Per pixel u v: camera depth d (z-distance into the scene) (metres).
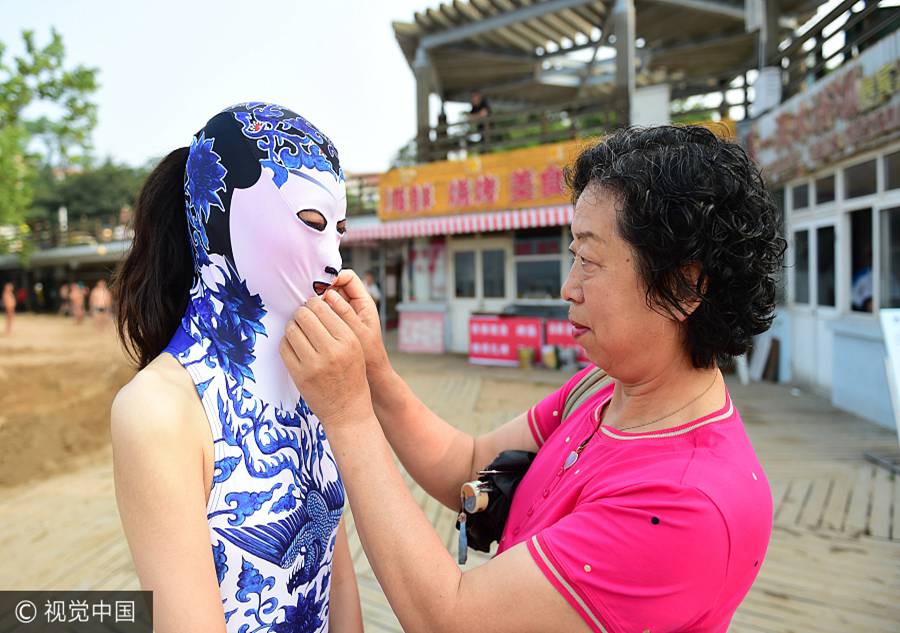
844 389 5.30
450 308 9.52
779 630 2.29
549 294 8.71
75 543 3.16
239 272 0.87
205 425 0.82
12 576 2.82
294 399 0.94
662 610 0.74
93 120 10.27
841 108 4.88
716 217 0.77
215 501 0.82
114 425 0.78
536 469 1.09
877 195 4.82
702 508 0.73
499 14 7.69
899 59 4.13
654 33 8.31
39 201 28.34
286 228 0.85
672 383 0.89
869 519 3.15
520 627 0.77
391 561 0.81
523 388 6.85
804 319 6.18
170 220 0.98
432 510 3.46
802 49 7.02
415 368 8.12
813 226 5.91
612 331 0.85
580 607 0.76
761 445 4.35
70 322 18.09
